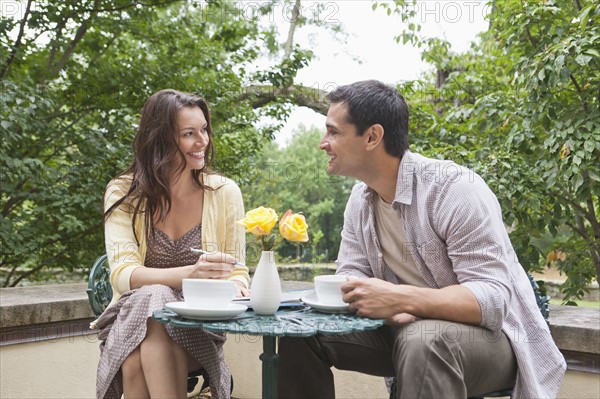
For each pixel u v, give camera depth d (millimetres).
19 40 5035
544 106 3119
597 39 2904
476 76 4199
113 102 5438
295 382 1930
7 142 4273
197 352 1905
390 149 1918
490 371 1739
